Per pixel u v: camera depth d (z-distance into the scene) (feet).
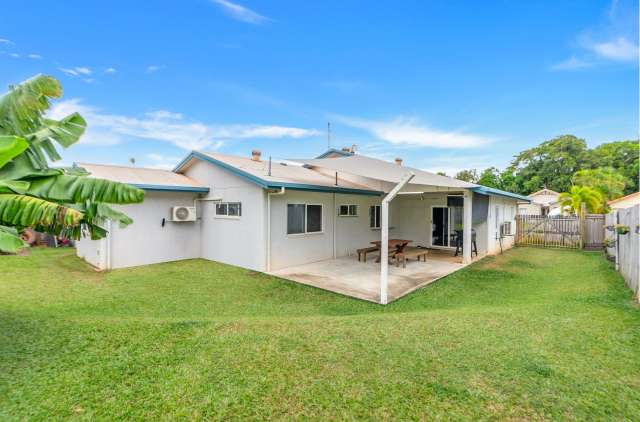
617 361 11.76
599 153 153.79
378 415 9.28
